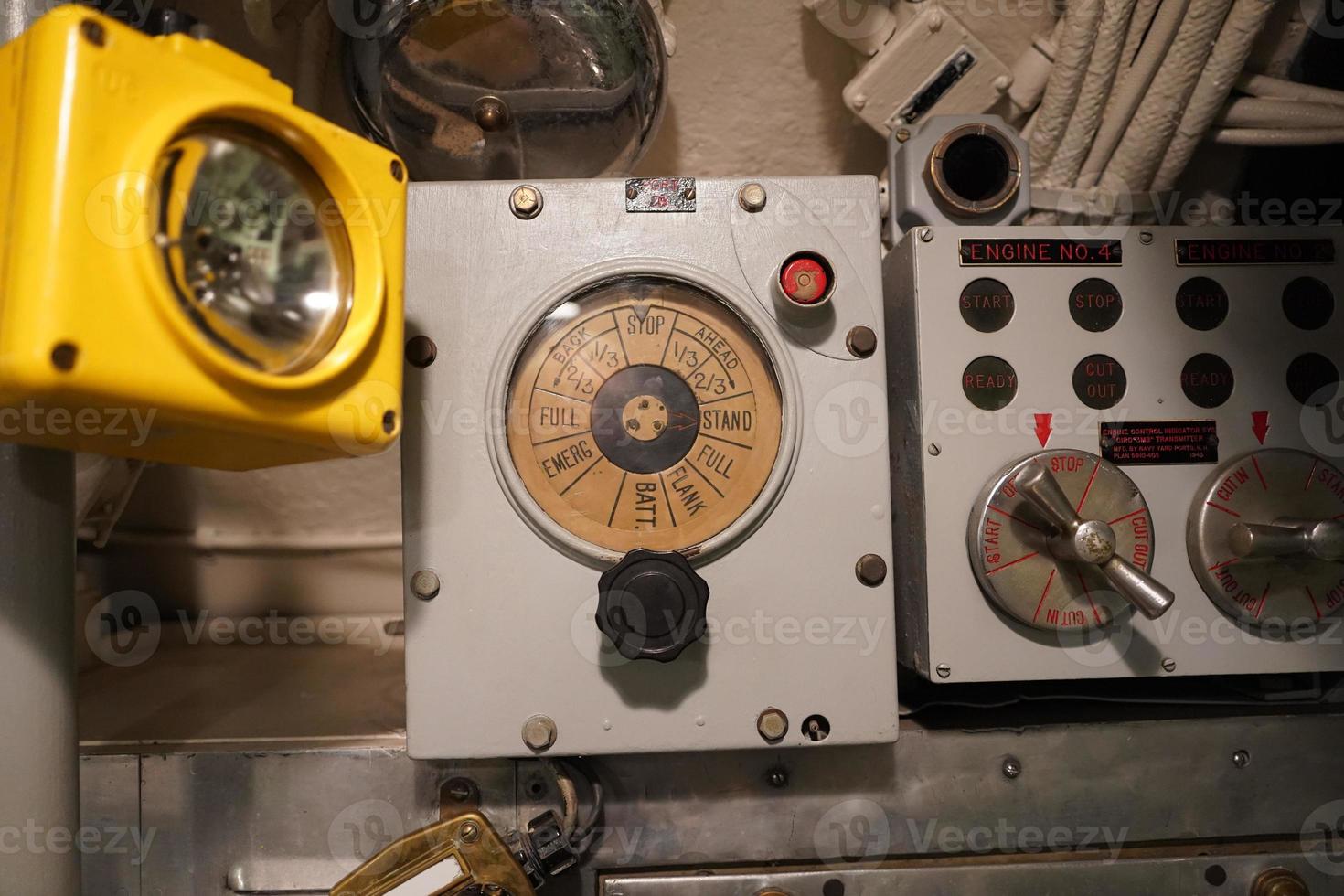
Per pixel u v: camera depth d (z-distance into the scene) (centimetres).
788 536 75
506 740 72
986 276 80
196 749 80
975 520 77
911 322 81
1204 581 79
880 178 118
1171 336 81
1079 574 77
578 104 87
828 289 75
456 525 73
